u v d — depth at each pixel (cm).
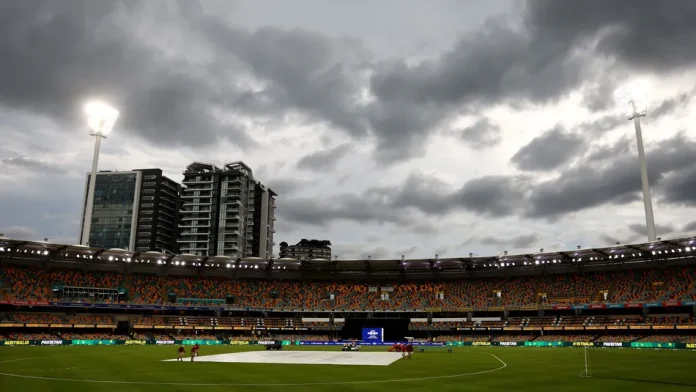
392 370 4519
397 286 12081
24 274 10081
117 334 10194
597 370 4419
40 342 8488
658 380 3641
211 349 8044
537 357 6228
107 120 11169
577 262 10875
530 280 11338
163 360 5509
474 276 11906
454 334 10825
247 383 3509
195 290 11575
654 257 10138
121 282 11044
